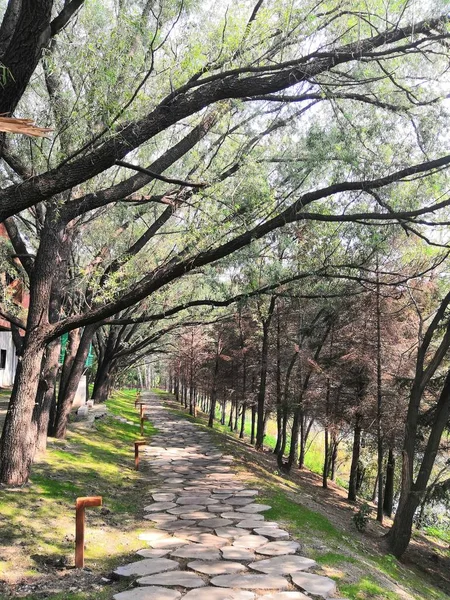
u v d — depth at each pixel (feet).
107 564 20.11
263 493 33.58
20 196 17.25
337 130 27.02
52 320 36.22
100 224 39.01
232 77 20.18
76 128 22.26
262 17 22.26
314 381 56.29
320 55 19.57
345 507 50.14
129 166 19.53
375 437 52.70
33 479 30.81
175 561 20.26
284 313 53.98
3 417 48.80
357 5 21.81
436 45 23.82
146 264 41.88
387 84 25.89
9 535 22.08
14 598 16.55
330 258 33.91
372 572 21.35
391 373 47.24
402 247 41.70
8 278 37.93
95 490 31.40
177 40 23.90
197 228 28.60
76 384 46.39
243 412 86.28
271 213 28.27
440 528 60.18
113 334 85.10
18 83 15.30
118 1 24.72
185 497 31.81
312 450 97.45
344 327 52.54
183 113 18.95
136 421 73.87
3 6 26.37
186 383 123.95
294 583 18.29
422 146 26.63
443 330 44.93
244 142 31.99
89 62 20.40
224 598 16.72
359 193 30.81
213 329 84.99
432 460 34.91
